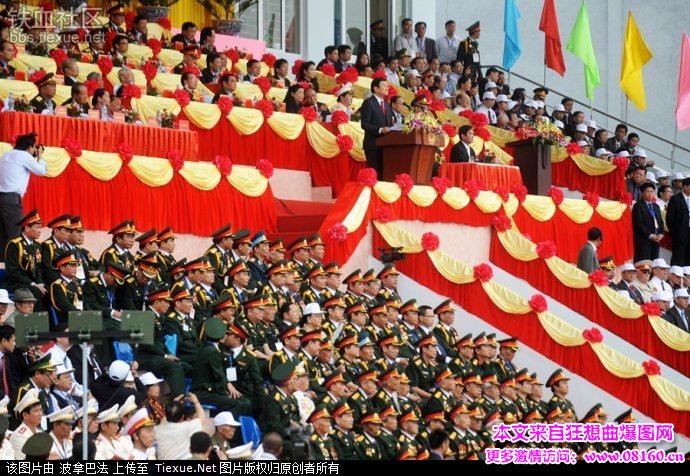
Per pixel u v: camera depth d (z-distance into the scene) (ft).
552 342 199.00
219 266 172.86
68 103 192.13
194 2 290.76
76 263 154.81
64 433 121.29
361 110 217.36
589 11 359.66
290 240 194.39
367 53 319.27
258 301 157.28
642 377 196.03
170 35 271.90
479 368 184.14
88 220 179.11
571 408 187.73
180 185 188.96
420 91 270.67
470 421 162.71
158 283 158.92
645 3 355.36
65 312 151.43
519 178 232.12
